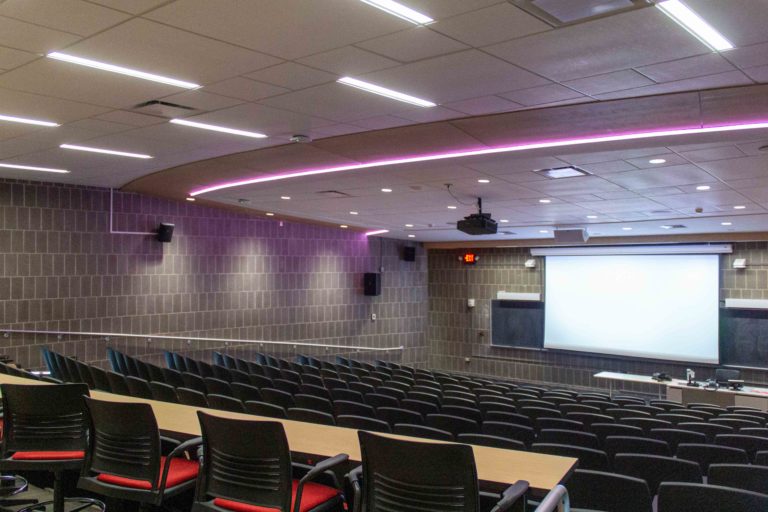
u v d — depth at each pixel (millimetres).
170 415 4465
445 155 9102
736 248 18484
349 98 6805
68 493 4949
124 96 6848
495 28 4820
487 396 10000
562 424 7391
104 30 4977
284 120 7816
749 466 4578
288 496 3387
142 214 15859
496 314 22828
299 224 19594
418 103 6984
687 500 3189
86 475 3996
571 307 21203
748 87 6090
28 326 13891
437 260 24078
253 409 6125
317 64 5703
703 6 4340
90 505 4578
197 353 15578
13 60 5691
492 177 10422
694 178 9992
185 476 3898
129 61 5684
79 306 14680
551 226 17625
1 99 7020
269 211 16750
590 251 20828
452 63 5629
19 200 13820
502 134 7988
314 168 10516
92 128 8422
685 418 8930
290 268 19328
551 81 6121
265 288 18656
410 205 14250
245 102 7016
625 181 10398
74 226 14617
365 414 7199
